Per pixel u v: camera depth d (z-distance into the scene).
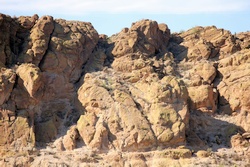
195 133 82.06
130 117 78.38
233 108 86.88
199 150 79.38
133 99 81.00
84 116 79.50
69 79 85.62
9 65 83.50
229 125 84.88
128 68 87.94
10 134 77.44
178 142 78.38
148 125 78.12
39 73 80.62
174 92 80.38
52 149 77.38
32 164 74.81
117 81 84.38
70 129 78.88
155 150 77.31
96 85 82.25
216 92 88.12
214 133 84.31
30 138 77.25
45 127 79.38
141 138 76.94
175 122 78.56
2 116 78.12
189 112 83.94
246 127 84.62
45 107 82.00
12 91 79.75
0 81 79.00
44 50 85.25
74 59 86.75
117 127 77.94
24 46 85.94
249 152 80.00
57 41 86.56
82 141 78.12
